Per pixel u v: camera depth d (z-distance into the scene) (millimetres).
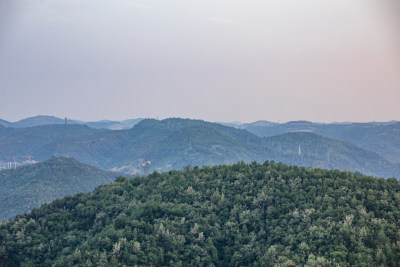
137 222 176375
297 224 170000
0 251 171000
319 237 158125
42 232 185625
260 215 181500
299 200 185625
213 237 173125
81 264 155250
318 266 141875
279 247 158875
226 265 165875
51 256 173000
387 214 166125
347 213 168500
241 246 168750
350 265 143500
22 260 171625
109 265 153500
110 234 169625
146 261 156125
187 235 172750
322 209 175750
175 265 157375
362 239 154500
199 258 162000
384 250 148250
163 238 167625
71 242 177625
